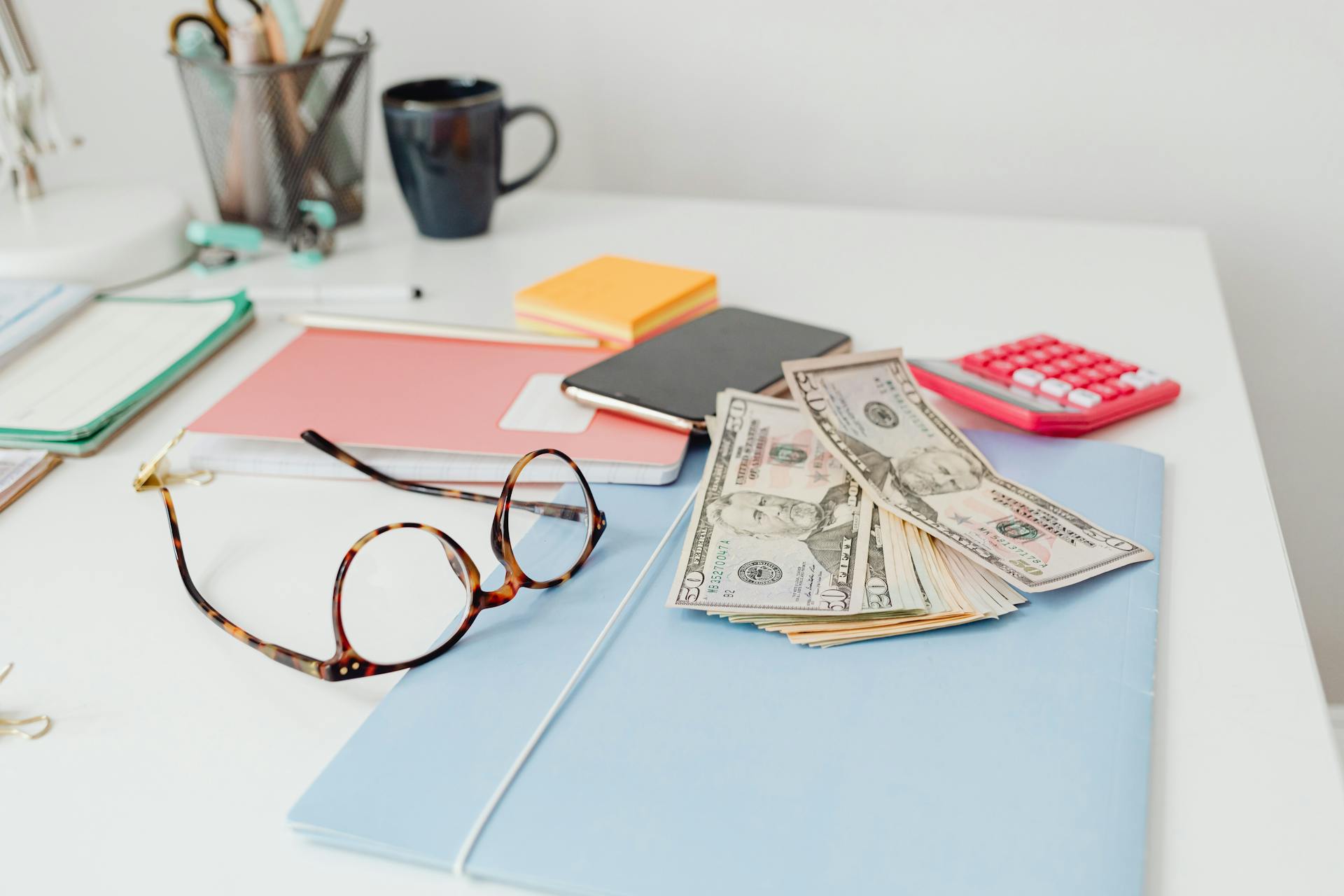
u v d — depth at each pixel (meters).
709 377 0.59
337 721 0.38
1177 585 0.44
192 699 0.39
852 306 0.74
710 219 0.92
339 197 0.90
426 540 0.49
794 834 0.32
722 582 0.43
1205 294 0.74
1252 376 1.03
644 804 0.33
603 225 0.91
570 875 0.31
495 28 1.07
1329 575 1.08
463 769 0.35
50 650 0.42
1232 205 0.97
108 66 1.19
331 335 0.68
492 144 0.85
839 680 0.38
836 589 0.42
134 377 0.63
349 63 0.85
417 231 0.90
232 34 0.81
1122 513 0.48
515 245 0.87
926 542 0.46
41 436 0.56
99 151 1.24
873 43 0.99
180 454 0.57
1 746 0.37
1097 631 0.40
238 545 0.49
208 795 0.35
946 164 1.03
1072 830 0.32
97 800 0.35
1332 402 1.01
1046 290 0.76
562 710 0.37
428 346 0.67
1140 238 0.85
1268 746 0.36
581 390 0.57
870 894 0.30
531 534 0.48
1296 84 0.91
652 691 0.38
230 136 0.84
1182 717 0.37
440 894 0.31
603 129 1.10
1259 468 0.53
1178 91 0.94
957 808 0.33
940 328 0.70
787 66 1.02
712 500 0.49
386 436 0.54
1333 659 1.11
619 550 0.47
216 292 0.78
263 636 0.43
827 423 0.52
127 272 0.79
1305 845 0.32
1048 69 0.97
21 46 0.81
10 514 0.52
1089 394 0.57
